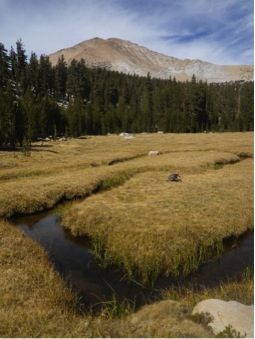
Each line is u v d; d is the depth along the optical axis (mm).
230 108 177250
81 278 16812
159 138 110188
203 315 11367
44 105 111438
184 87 198125
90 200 29656
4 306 12383
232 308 11359
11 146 77812
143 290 15562
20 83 160125
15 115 75812
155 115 174250
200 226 22016
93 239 22016
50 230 24812
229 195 30375
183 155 61562
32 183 35438
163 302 12828
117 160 58281
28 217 28156
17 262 16531
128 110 168875
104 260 18891
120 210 25641
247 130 154250
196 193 30938
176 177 37812
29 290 13844
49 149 74812
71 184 35062
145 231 20969
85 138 117688
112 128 155000
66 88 199250
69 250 20812
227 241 21859
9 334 10797
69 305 13641
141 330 10992
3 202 28703
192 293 14812
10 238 20125
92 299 14648
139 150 73688
